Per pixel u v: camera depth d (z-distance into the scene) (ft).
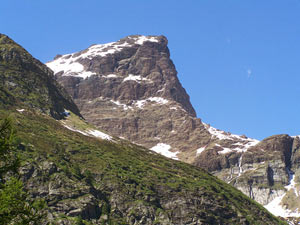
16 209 152.05
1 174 153.48
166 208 579.89
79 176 556.92
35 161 528.22
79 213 489.26
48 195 493.36
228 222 606.96
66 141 647.15
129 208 546.67
